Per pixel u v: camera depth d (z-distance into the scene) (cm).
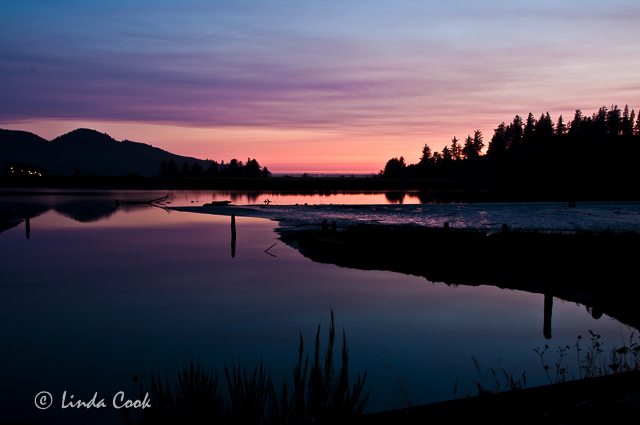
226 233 3866
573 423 457
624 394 525
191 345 1230
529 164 13375
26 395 911
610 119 13775
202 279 2122
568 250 2158
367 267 2342
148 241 3416
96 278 2147
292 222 4684
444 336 1291
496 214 5625
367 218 5094
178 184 16188
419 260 2386
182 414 502
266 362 1087
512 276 1997
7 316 1527
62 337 1311
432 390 912
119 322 1459
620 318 1401
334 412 489
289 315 1530
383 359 1112
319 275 2208
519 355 1130
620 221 4600
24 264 2520
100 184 15975
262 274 2230
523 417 490
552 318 1458
